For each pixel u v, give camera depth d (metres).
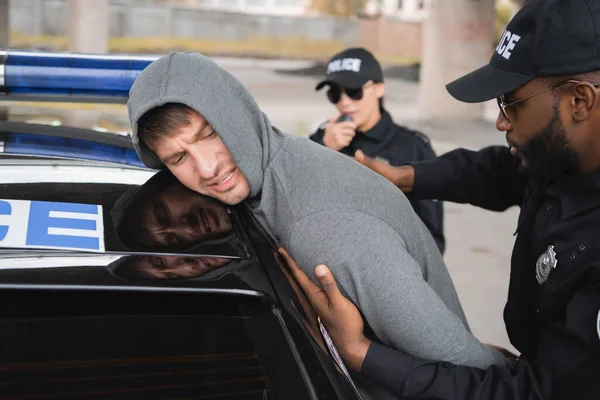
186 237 1.24
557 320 1.31
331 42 31.05
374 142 2.69
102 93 1.67
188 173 1.39
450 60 13.55
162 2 32.44
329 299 1.32
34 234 1.16
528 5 1.29
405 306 1.30
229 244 1.24
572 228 1.30
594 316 1.20
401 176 1.98
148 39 28.39
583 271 1.24
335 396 1.06
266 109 13.17
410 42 31.75
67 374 1.01
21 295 1.02
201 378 1.05
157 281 1.08
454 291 1.65
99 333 1.03
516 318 1.46
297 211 1.35
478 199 1.98
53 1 26.08
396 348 1.38
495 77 1.32
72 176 1.43
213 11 29.30
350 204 1.36
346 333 1.34
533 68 1.26
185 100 1.29
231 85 1.36
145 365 1.04
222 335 1.07
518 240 1.47
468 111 13.70
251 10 36.78
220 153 1.36
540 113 1.28
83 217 1.25
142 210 1.31
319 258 1.31
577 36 1.21
